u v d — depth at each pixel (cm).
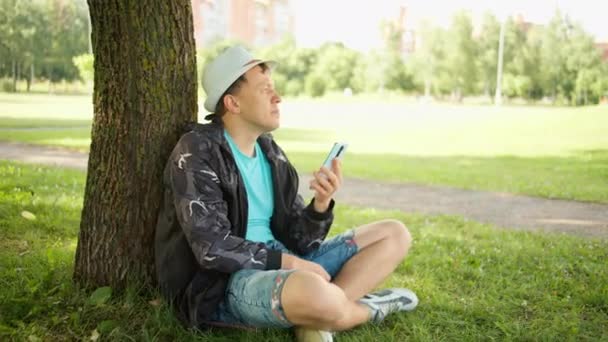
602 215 734
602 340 334
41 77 4006
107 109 340
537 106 3753
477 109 3194
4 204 585
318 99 4253
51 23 4016
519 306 381
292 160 1218
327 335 289
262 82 312
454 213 734
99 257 349
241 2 5666
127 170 341
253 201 321
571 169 1176
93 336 307
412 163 1242
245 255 291
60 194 664
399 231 333
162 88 337
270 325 292
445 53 4450
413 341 319
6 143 1249
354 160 1276
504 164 1253
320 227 324
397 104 3709
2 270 390
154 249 347
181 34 342
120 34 332
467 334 332
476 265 472
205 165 300
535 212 749
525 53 4244
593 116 2395
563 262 488
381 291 354
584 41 4088
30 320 324
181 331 310
